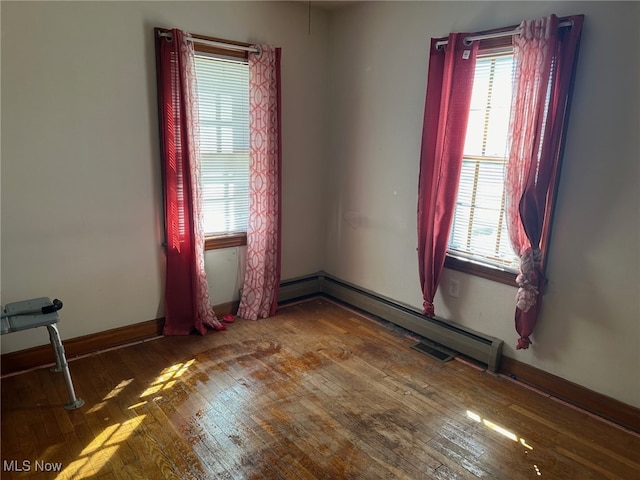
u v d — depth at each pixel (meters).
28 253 2.70
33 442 2.15
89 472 1.98
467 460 2.12
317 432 2.29
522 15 2.57
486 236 2.95
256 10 3.36
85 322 2.99
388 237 3.60
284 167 3.80
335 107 3.89
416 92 3.21
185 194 3.14
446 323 3.20
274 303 3.77
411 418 2.43
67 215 2.80
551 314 2.64
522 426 2.39
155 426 2.29
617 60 2.23
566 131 2.43
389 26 3.31
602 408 2.49
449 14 2.93
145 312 3.24
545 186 2.48
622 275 2.34
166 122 3.00
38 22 2.51
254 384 2.71
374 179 3.63
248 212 3.62
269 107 3.44
